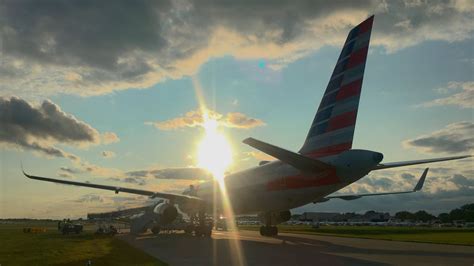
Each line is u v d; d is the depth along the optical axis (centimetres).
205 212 3750
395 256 1808
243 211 3462
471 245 2500
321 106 2559
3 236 4003
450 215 15712
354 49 2402
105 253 1994
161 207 3791
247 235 3816
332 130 2434
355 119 2306
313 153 2528
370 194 4009
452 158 2341
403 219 16962
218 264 1548
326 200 4053
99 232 4369
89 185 3162
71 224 4634
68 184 3083
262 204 3077
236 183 3278
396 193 3950
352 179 2295
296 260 1658
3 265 1545
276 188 2822
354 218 16812
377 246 2398
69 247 2428
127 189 3275
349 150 2292
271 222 3609
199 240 3072
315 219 15400
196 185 4028
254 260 1675
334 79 2500
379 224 12388
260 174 3023
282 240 2997
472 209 15462
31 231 5616
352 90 2358
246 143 2061
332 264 1512
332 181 2381
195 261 1658
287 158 2230
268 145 2050
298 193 2645
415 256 1803
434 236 3766
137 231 4356
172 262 1627
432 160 2414
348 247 2330
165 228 4678
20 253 2038
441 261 1594
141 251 2131
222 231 5056
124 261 1655
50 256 1856
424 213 16362
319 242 2777
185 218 4650
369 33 2331
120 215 6950
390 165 2517
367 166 2194
